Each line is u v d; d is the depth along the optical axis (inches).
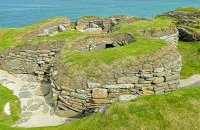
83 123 437.4
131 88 553.9
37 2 4813.0
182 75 770.8
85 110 550.0
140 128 413.7
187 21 1141.7
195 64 833.5
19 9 3941.9
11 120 534.3
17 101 612.4
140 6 4067.4
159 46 623.5
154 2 4510.3
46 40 747.4
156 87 569.6
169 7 3929.6
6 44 812.0
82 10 3791.8
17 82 715.4
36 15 3442.4
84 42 737.6
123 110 434.9
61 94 566.6
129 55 579.5
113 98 547.2
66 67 581.3
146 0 4795.8
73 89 550.0
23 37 869.2
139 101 451.8
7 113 562.9
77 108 554.3
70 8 4023.1
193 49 927.0
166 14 1321.4
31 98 633.0
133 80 553.3
